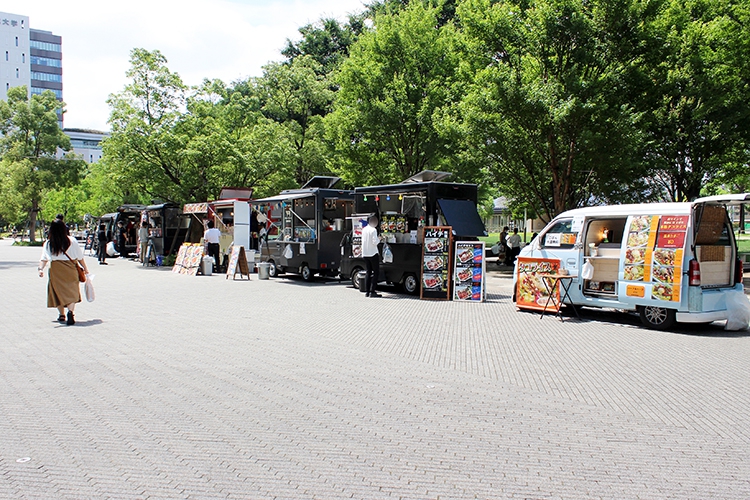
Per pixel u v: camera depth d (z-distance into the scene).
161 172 26.50
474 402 5.68
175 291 15.28
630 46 16.84
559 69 16.97
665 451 4.46
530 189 19.84
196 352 7.84
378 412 5.34
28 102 52.44
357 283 16.02
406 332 9.46
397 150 25.16
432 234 13.81
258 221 22.33
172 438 4.66
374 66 24.27
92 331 9.38
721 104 17.88
